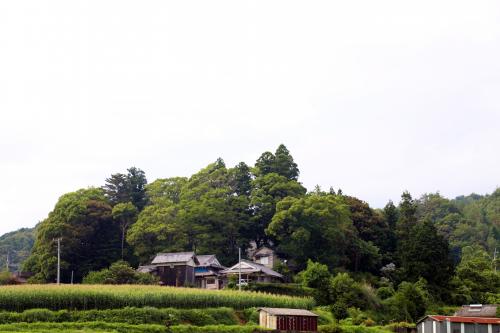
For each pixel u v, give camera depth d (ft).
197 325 210.59
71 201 354.74
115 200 393.50
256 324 221.05
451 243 556.10
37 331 177.17
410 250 321.93
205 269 317.83
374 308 269.85
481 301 313.32
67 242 336.49
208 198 358.23
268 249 345.92
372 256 351.25
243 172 401.49
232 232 359.87
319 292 273.54
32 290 200.44
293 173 406.21
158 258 314.14
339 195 406.21
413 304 273.95
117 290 215.72
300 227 328.49
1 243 611.88
